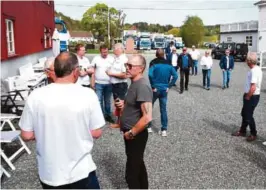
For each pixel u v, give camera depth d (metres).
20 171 5.04
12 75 10.91
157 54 6.81
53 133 2.62
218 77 19.00
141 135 3.78
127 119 3.84
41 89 2.69
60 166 2.65
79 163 2.70
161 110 6.89
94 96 2.75
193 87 14.84
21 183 4.61
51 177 2.67
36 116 2.64
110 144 6.33
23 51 12.52
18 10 11.80
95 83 7.89
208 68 13.91
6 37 10.15
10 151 5.98
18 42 11.73
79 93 2.68
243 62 31.17
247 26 38.94
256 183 4.60
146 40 49.69
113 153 5.82
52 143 2.63
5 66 10.13
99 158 5.57
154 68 6.74
